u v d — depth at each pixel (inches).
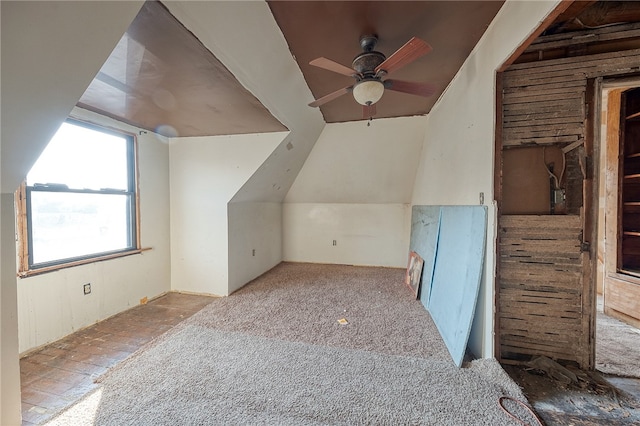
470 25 71.5
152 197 133.1
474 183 83.3
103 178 111.0
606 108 111.9
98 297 106.7
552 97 72.5
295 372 72.8
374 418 56.9
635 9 64.0
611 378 70.4
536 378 70.6
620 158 106.8
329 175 182.1
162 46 59.5
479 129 80.0
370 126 148.9
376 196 191.6
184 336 93.6
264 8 62.6
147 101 91.3
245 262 155.5
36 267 87.3
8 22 36.2
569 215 72.9
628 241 110.2
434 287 112.5
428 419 56.3
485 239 75.8
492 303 74.0
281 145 131.3
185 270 143.7
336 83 102.5
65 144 96.7
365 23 69.1
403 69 95.2
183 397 63.4
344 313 114.3
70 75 47.8
